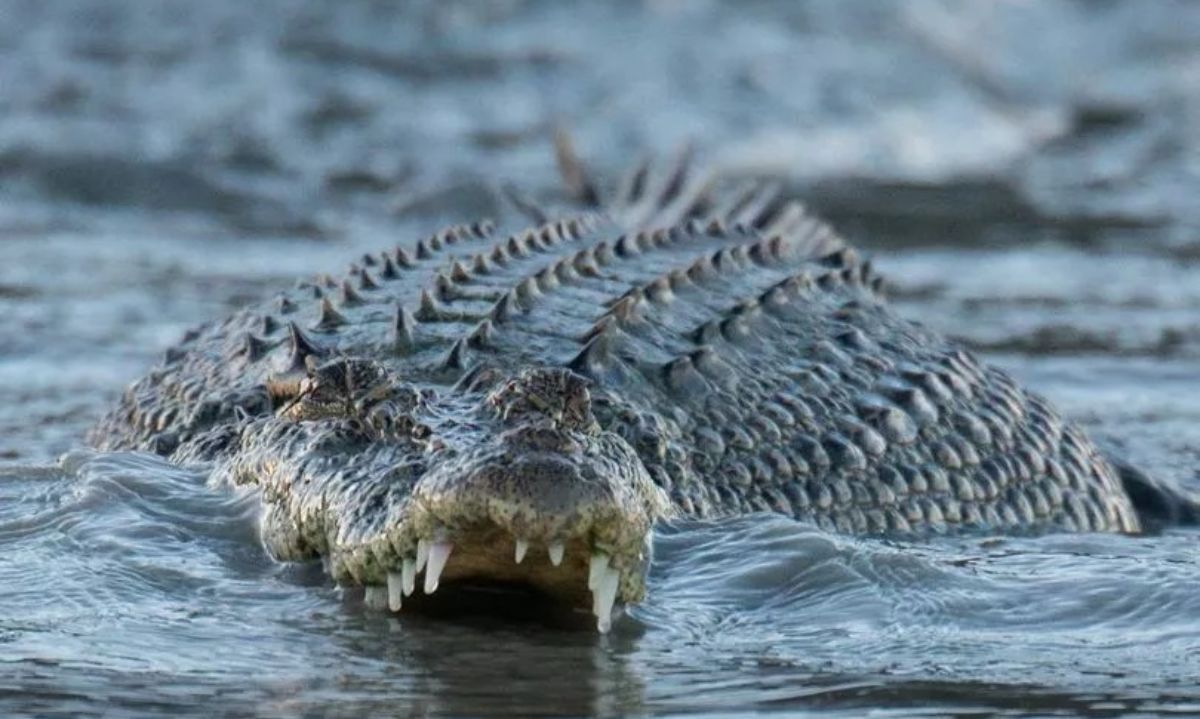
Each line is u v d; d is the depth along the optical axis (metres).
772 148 85.69
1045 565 28.52
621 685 22.25
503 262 32.59
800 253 37.91
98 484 28.45
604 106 87.19
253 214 67.06
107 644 23.25
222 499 28.02
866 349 33.31
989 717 21.48
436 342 28.73
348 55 86.56
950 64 99.31
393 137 79.81
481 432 23.44
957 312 54.19
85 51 82.00
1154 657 23.98
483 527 22.44
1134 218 72.81
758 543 27.27
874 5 100.88
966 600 26.23
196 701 21.33
